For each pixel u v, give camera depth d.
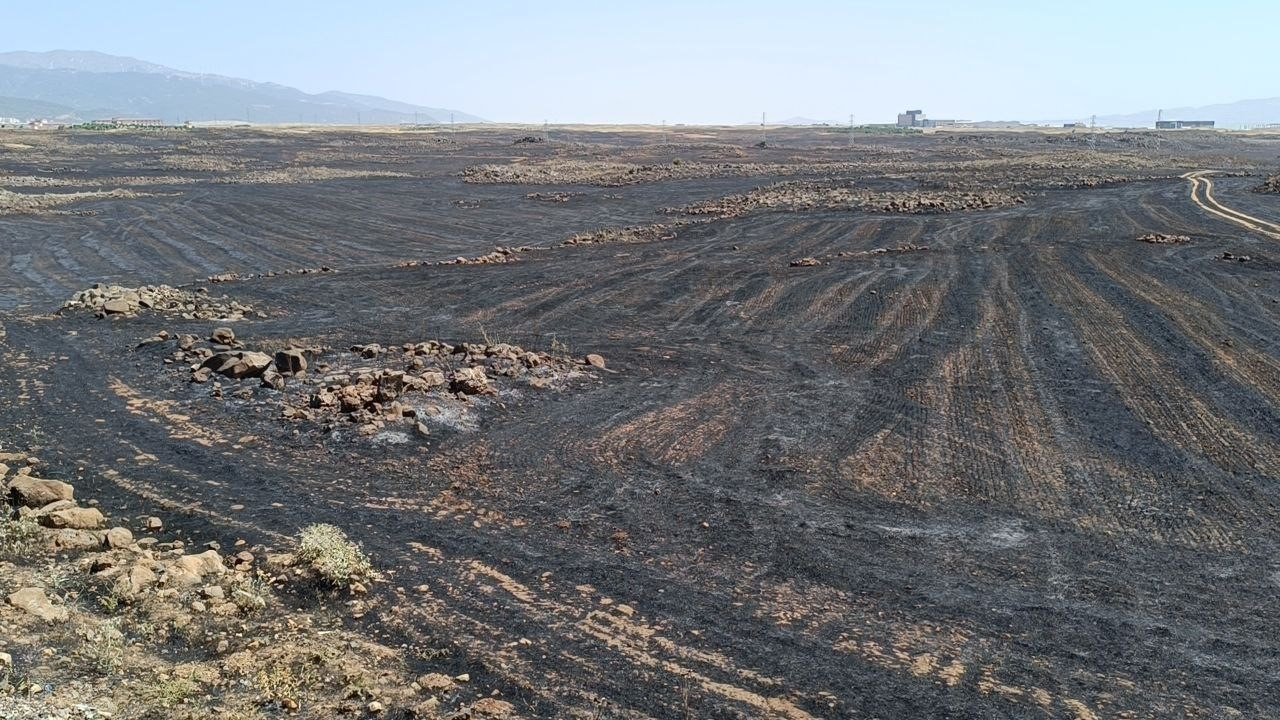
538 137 128.50
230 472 11.41
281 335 19.61
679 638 7.57
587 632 7.64
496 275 27.34
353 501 10.59
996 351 17.86
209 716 6.09
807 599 8.34
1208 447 12.42
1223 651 7.49
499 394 14.86
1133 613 8.12
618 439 12.95
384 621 7.76
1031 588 8.59
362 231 39.81
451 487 11.10
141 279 28.53
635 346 18.83
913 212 41.19
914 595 8.44
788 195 48.94
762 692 6.77
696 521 10.14
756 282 25.53
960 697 6.75
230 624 7.53
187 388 15.07
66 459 11.78
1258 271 25.69
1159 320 20.08
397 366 16.28
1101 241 31.81
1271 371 16.02
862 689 6.84
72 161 77.88
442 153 95.56
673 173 67.69
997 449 12.51
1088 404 14.45
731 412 14.30
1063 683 6.98
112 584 7.92
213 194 53.31
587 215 45.31
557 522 10.08
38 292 26.00
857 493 11.00
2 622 6.96
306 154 90.62
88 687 6.24
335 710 6.34
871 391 15.43
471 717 6.30
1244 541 9.62
